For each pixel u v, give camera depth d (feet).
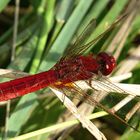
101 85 0.75
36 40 0.81
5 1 0.80
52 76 0.76
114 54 0.82
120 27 0.82
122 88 0.75
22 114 0.77
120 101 0.75
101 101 0.76
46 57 0.79
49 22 0.80
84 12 0.79
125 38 0.82
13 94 0.76
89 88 0.76
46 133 0.78
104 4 0.82
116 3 0.82
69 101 0.75
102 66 0.76
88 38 0.81
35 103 0.80
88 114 0.79
